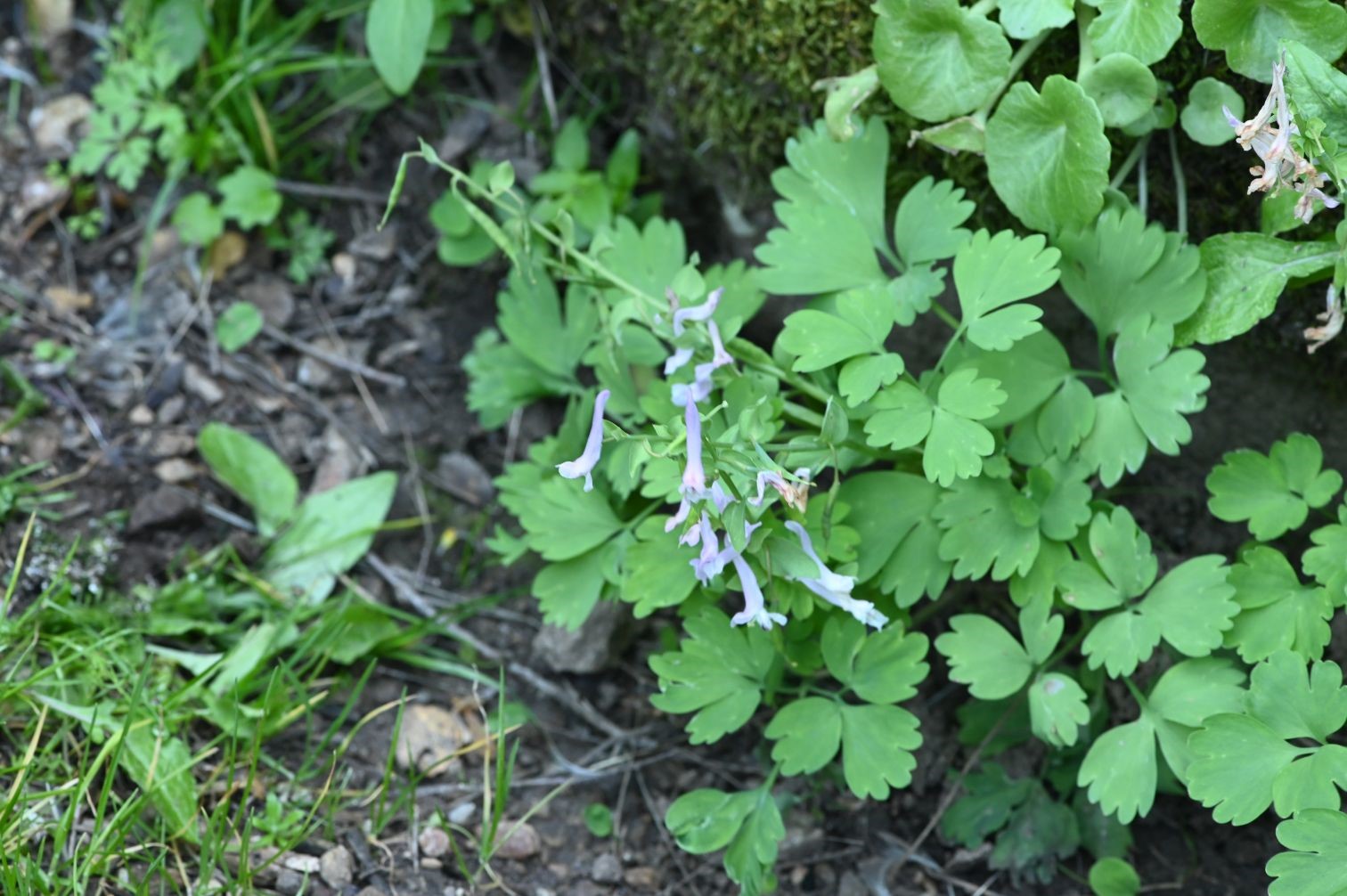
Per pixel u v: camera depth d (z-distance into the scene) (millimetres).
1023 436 705
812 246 711
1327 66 653
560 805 745
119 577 764
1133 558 691
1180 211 709
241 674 736
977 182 735
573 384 776
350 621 760
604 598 732
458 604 783
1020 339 701
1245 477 695
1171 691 688
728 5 742
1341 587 678
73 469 780
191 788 711
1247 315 688
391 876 717
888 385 681
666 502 720
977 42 692
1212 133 694
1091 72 687
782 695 754
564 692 767
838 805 745
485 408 799
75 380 797
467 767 748
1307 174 653
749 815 706
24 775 688
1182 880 728
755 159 770
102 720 715
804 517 697
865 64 730
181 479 788
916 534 701
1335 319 677
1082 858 735
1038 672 699
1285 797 656
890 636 701
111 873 694
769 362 708
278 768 726
